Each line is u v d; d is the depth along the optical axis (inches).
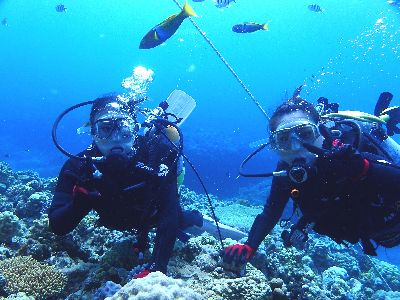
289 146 40.1
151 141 47.9
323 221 41.9
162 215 47.3
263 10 925.8
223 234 71.6
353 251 105.9
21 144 473.1
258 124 883.4
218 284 45.6
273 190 48.4
